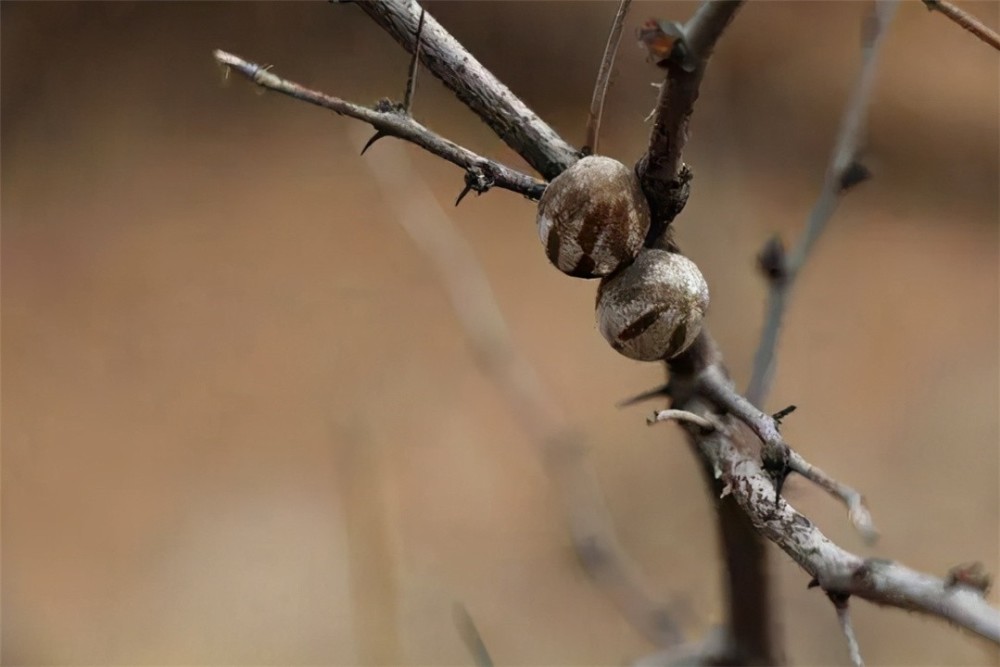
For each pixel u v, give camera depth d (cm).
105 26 84
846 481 68
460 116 80
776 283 35
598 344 74
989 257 81
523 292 77
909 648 55
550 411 49
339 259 78
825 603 54
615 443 68
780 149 82
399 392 72
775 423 30
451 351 74
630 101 69
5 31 80
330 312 76
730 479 30
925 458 70
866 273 80
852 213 83
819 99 83
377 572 52
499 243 79
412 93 30
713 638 36
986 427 71
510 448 70
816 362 74
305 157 83
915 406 72
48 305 75
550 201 29
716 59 78
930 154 86
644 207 30
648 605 45
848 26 85
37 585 64
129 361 73
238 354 74
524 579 64
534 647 61
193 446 70
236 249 79
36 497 67
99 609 63
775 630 35
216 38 85
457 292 46
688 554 62
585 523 46
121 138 82
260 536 67
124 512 67
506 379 46
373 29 85
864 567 29
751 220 71
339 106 29
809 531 29
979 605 29
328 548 66
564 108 83
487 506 67
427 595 62
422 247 47
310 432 71
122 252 78
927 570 63
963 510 67
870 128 85
